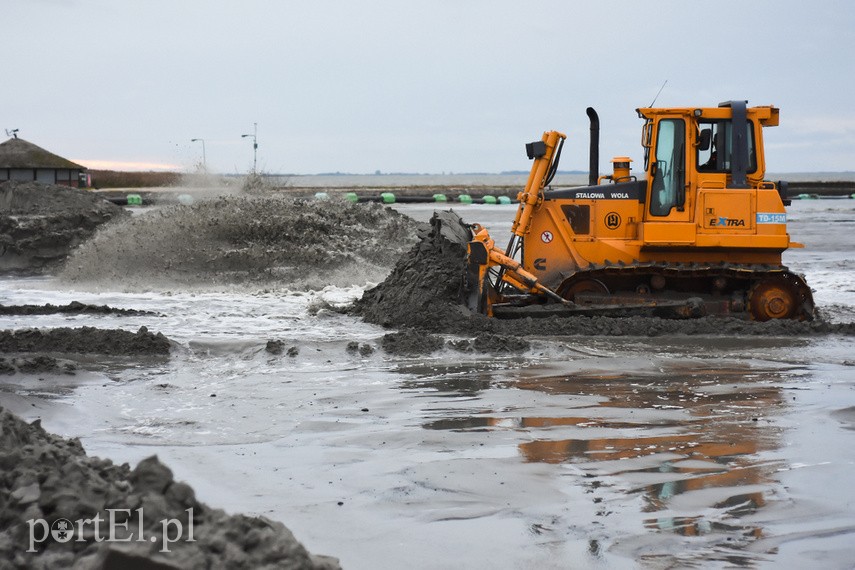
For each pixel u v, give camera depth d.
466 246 14.42
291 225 22.30
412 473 6.86
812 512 6.05
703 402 9.16
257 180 32.88
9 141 52.94
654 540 5.57
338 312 15.16
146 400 9.33
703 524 5.85
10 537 4.28
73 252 22.77
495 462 7.12
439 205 58.91
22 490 4.60
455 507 6.14
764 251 14.16
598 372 10.69
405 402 9.18
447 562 5.25
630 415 8.62
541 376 10.47
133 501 4.45
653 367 10.98
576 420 8.45
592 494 6.40
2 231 24.80
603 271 14.11
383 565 5.20
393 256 22.06
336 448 7.56
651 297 14.25
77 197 27.55
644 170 14.28
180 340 12.31
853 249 29.91
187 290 19.27
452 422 8.38
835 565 5.23
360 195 67.00
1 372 10.20
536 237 14.48
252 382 10.21
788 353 11.94
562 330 13.33
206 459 7.26
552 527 5.79
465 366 11.08
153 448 7.58
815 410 8.84
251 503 6.22
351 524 5.83
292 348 11.66
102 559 3.92
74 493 4.54
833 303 17.19
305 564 4.26
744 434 7.97
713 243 13.95
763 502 6.24
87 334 12.08
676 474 6.85
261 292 18.58
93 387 9.94
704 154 14.20
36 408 8.80
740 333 13.33
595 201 14.35
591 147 14.95
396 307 14.16
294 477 6.80
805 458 7.26
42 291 19.27
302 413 8.75
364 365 11.19
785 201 14.28
